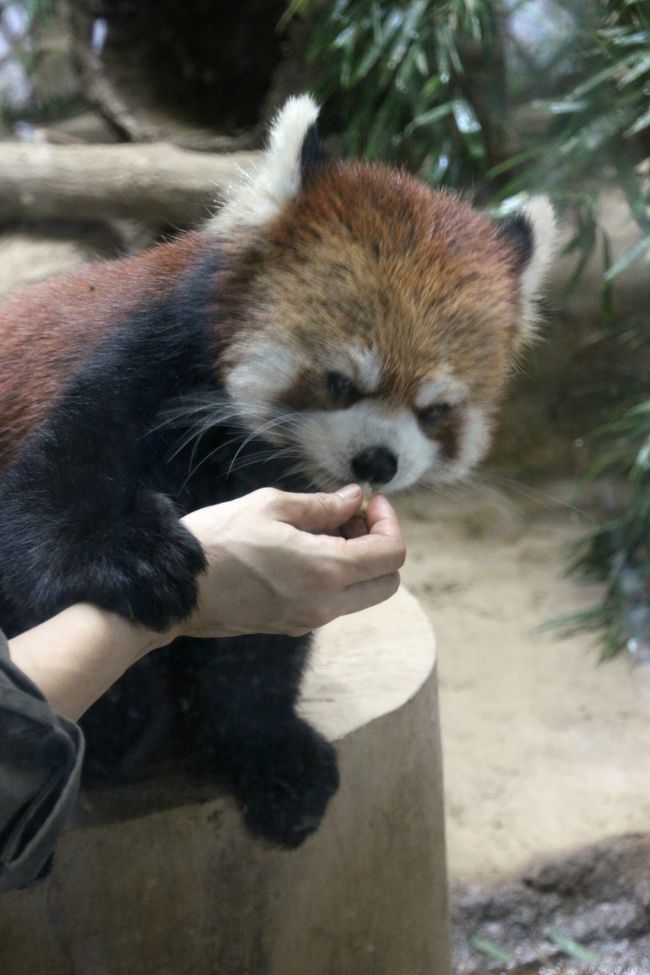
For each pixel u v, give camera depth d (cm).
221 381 211
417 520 534
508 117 478
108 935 200
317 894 220
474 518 532
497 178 482
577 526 524
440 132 471
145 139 500
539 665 442
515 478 544
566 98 455
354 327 204
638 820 351
